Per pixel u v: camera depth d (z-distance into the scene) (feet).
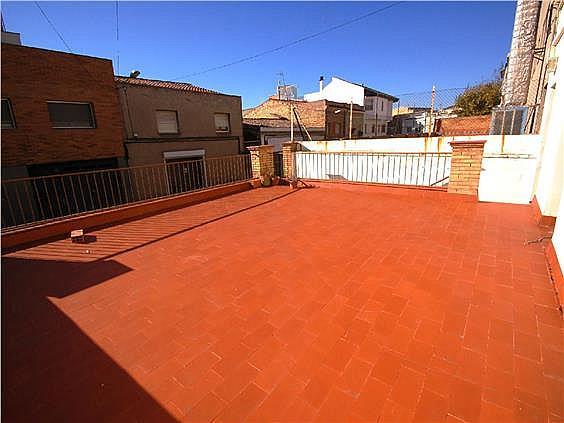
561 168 11.64
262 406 5.04
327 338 6.58
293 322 7.20
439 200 17.76
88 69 34.63
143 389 5.49
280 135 60.34
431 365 5.70
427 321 6.96
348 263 10.18
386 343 6.33
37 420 4.98
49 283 9.78
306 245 11.99
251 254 11.39
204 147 47.96
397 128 94.99
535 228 12.40
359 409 4.90
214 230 14.52
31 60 30.71
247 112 82.89
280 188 24.67
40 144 31.96
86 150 35.29
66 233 14.85
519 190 15.76
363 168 29.01
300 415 4.85
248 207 18.79
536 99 23.94
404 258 10.31
